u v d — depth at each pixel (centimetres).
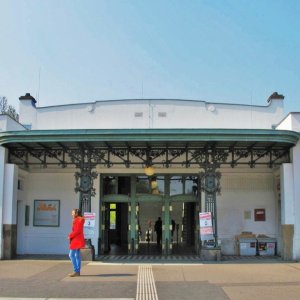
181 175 1988
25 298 962
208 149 1733
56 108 2131
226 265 1546
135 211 1978
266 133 1588
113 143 1681
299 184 1702
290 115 1731
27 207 2000
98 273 1337
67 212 1991
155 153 1780
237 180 1991
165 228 1959
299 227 1686
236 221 1970
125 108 2108
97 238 1905
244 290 1056
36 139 1627
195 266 1516
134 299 956
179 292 1034
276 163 1784
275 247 1933
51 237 1978
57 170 2008
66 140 1609
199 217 1794
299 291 1041
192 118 2098
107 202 2012
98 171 1950
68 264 1555
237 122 2094
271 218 1969
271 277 1261
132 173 1973
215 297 974
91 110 2112
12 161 1814
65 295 995
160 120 2098
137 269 1433
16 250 1886
